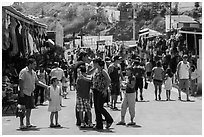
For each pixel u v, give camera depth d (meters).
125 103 11.86
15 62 17.81
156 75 18.86
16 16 17.38
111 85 15.20
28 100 11.34
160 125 11.75
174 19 39.09
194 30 24.91
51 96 11.53
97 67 11.10
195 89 20.45
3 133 10.53
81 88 11.43
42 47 24.53
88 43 59.34
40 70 17.44
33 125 11.92
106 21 82.38
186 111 14.76
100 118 11.09
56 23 47.25
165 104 17.03
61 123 12.27
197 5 40.22
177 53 25.08
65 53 46.44
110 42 54.62
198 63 20.55
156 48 29.95
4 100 14.82
